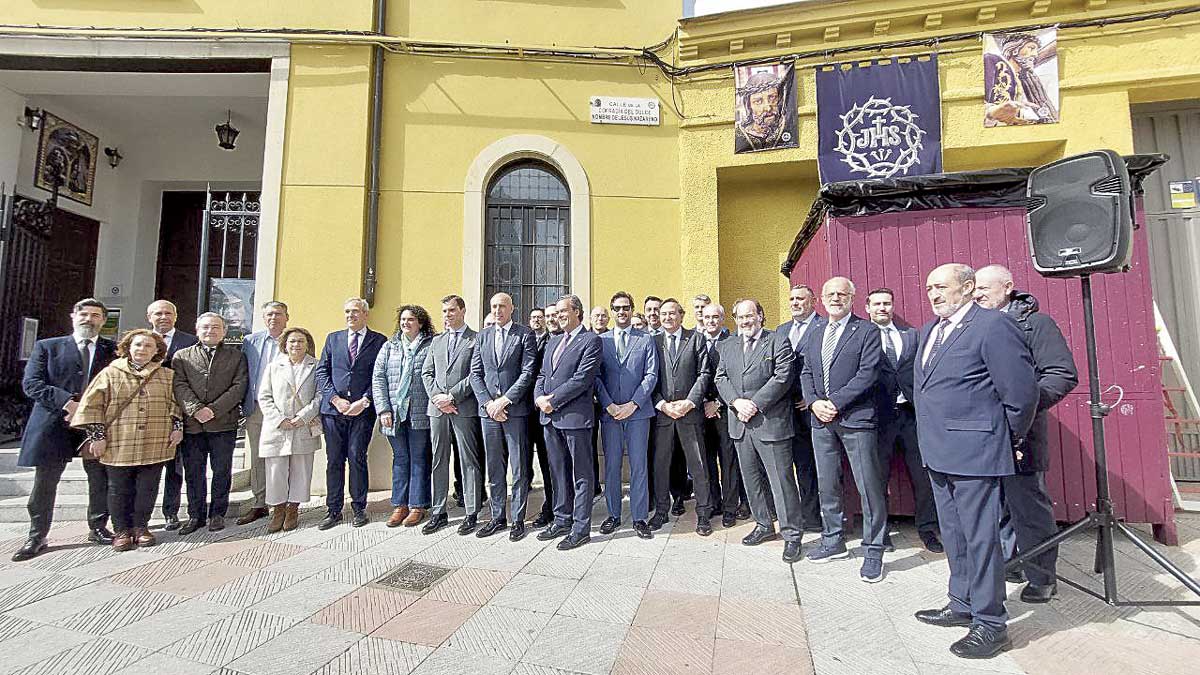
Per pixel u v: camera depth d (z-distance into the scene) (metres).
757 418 3.61
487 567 3.38
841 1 5.61
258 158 7.44
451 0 5.97
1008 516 3.12
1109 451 3.71
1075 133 5.27
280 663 2.30
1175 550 3.54
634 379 4.01
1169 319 5.50
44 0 5.62
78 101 6.51
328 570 3.34
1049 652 2.37
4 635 2.54
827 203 4.16
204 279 5.65
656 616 2.71
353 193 5.58
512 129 5.89
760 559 3.49
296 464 4.21
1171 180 5.61
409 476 4.35
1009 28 5.43
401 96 5.83
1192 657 2.31
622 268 5.83
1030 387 2.39
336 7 5.76
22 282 5.93
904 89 5.50
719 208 6.19
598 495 5.25
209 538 3.99
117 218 7.20
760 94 5.78
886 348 3.78
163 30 5.56
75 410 3.81
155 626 2.63
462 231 5.73
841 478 3.51
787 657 2.34
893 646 2.43
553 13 6.05
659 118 5.98
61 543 3.88
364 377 4.38
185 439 4.18
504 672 2.23
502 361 4.03
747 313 3.81
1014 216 3.89
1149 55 5.18
